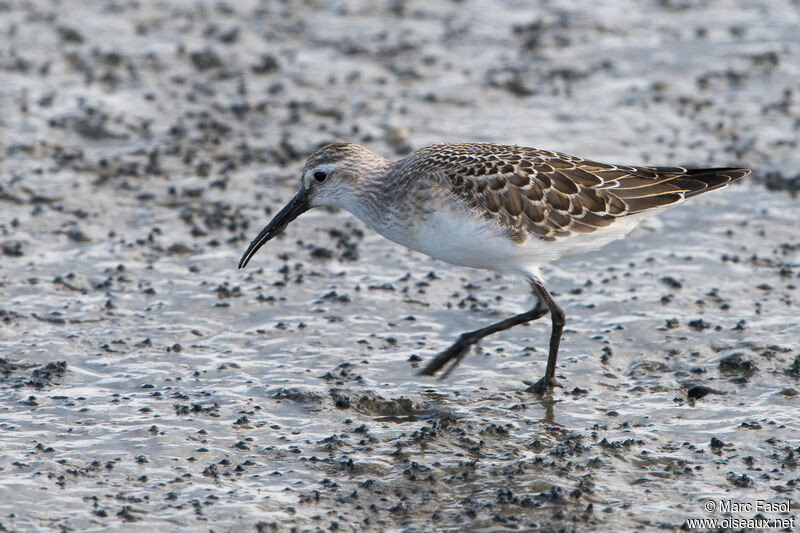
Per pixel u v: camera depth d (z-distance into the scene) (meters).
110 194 16.69
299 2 24.56
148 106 19.59
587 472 10.09
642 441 10.59
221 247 15.25
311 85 20.58
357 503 9.66
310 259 14.98
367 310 13.55
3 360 12.13
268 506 9.58
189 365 12.23
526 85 20.42
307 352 12.54
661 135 18.58
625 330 12.94
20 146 17.84
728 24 23.14
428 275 14.52
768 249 15.00
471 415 11.20
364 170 12.40
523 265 11.87
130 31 22.81
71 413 11.12
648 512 9.45
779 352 12.19
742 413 11.12
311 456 10.43
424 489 9.87
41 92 19.81
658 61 21.48
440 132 18.61
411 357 12.40
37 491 9.70
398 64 21.48
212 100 19.92
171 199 16.62
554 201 11.64
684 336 12.74
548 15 23.80
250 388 11.73
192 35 22.72
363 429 10.92
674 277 14.23
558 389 11.72
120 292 13.90
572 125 18.92
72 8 23.98
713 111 19.50
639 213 11.97
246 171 17.52
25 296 13.70
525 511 9.50
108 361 12.27
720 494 9.72
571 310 13.53
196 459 10.33
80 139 18.34
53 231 15.48
